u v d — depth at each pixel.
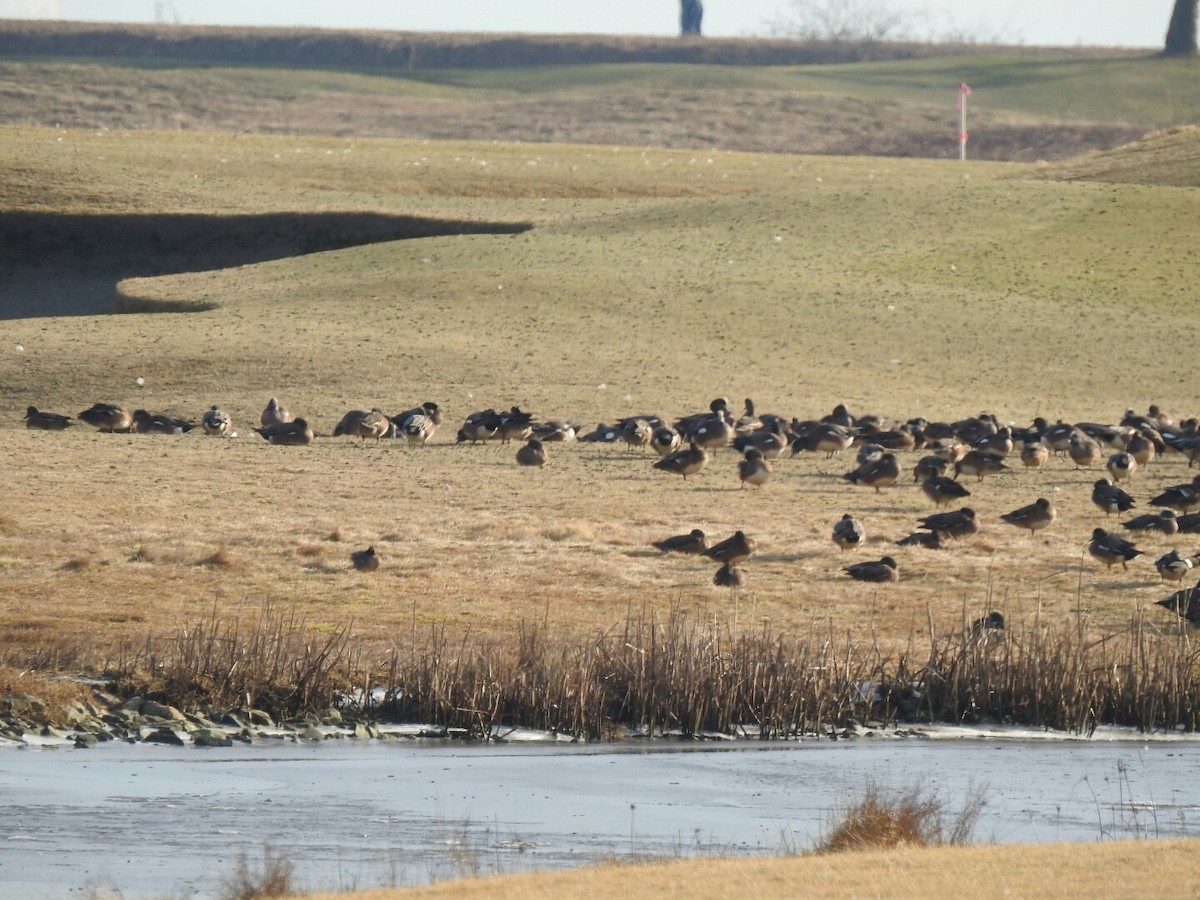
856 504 143.38
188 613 102.50
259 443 173.75
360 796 70.75
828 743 83.81
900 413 198.62
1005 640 91.25
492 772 76.31
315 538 125.19
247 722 84.38
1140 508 143.00
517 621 102.25
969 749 82.62
